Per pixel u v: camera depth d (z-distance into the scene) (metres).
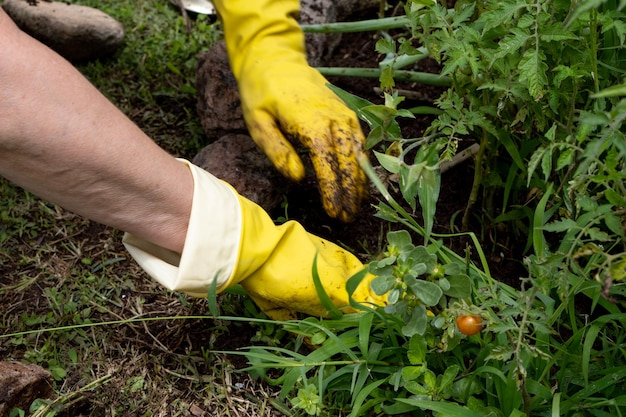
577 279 1.52
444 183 2.17
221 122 2.22
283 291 1.68
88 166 1.41
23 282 1.96
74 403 1.64
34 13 2.57
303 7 2.56
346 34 2.77
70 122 1.37
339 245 2.05
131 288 1.95
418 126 2.33
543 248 1.52
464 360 1.69
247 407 1.68
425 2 1.51
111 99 2.51
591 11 1.38
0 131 1.33
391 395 1.61
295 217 2.12
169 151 2.34
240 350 1.79
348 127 1.85
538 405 1.52
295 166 1.87
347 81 2.51
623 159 1.40
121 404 1.68
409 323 1.41
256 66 2.01
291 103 1.89
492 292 1.46
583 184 1.32
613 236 1.58
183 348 1.81
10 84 1.32
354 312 1.73
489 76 1.62
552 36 1.41
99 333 1.83
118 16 2.84
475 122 1.61
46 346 1.76
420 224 2.09
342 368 1.61
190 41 2.73
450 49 1.58
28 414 1.59
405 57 2.17
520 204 2.01
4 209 2.15
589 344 1.48
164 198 1.52
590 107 1.64
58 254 2.05
